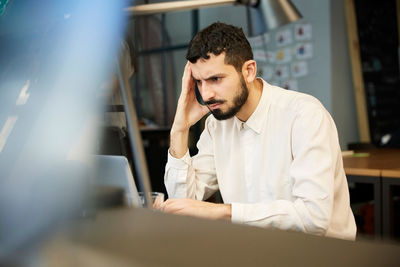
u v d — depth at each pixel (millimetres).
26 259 356
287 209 1134
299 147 1267
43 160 458
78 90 486
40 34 516
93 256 323
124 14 531
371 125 4844
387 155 3232
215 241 323
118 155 658
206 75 1227
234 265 284
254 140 1428
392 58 5219
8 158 458
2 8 534
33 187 441
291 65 4988
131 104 543
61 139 470
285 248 305
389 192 2307
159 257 303
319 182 1169
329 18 4590
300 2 4832
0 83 502
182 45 6078
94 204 417
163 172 4215
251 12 1167
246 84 1271
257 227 349
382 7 5094
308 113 1271
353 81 4797
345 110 4809
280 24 1136
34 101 474
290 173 1252
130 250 320
